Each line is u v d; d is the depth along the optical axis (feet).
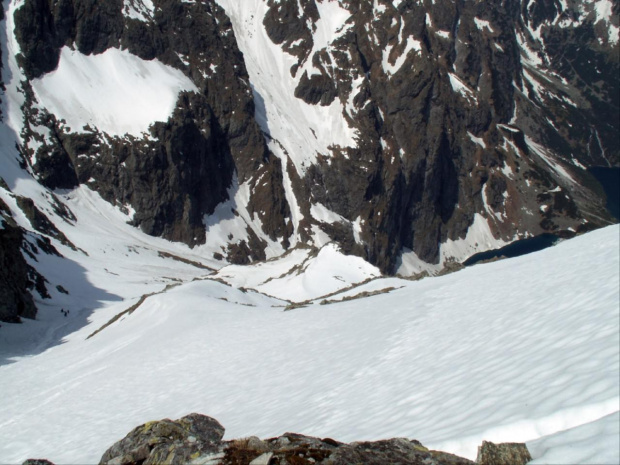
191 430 33.63
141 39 562.66
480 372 40.63
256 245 556.51
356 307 100.78
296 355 75.05
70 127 487.61
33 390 106.52
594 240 88.53
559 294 56.75
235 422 53.16
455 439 28.66
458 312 67.41
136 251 415.64
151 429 33.63
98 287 294.66
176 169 515.50
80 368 116.98
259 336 96.07
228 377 75.36
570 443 22.61
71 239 390.83
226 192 575.38
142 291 298.56
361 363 59.06
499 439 27.12
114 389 89.10
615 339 34.78
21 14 497.46
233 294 170.19
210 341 102.32
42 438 73.97
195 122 549.54
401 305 86.84
